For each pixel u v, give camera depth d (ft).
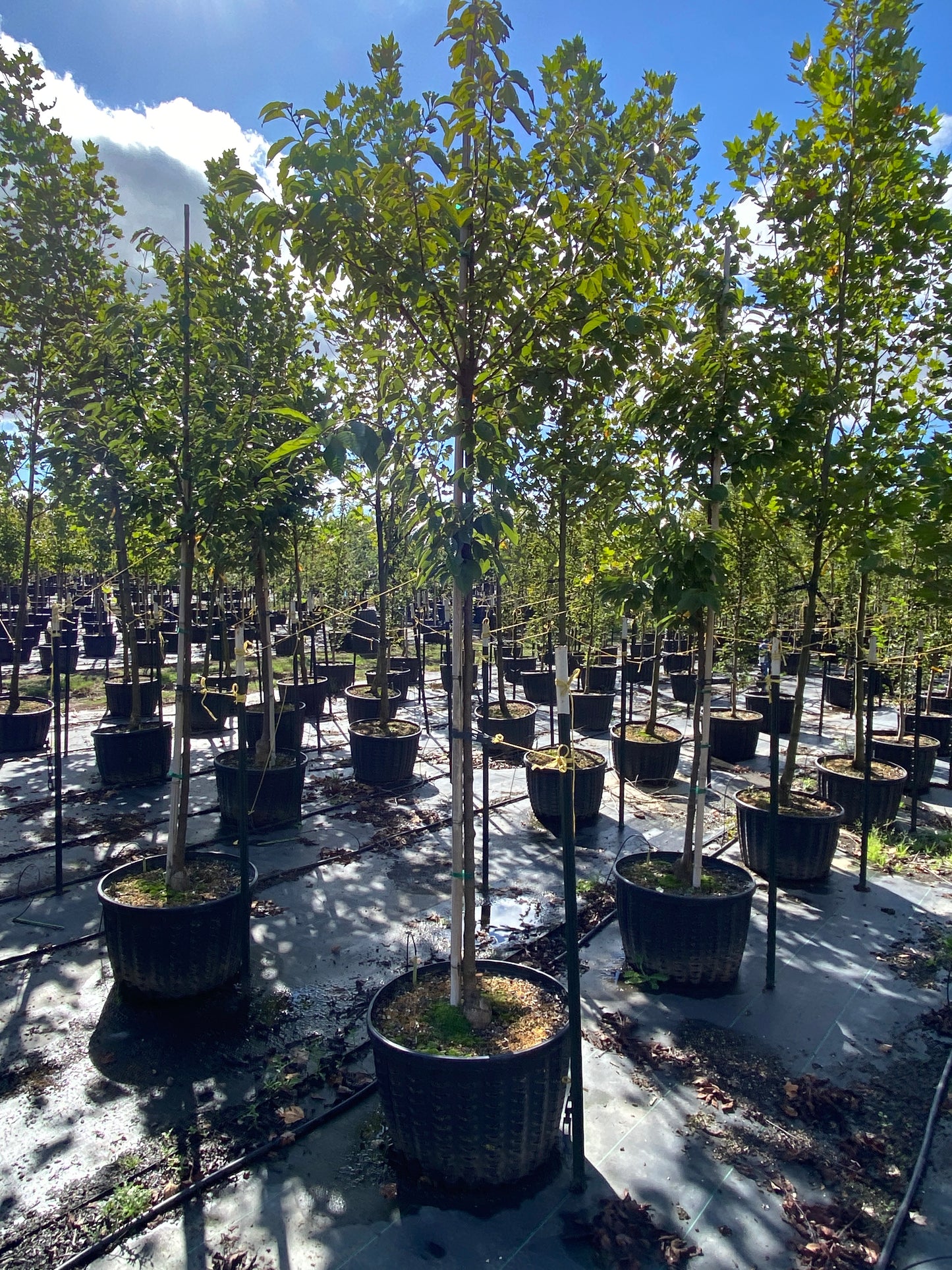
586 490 16.15
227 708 32.60
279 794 21.15
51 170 26.02
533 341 9.43
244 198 8.89
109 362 13.17
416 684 47.85
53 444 16.35
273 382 15.94
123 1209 8.45
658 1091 10.71
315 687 35.83
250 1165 9.20
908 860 20.16
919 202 16.44
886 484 16.12
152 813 22.18
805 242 17.02
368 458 8.39
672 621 14.37
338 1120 10.05
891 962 14.64
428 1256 7.95
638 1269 7.80
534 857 19.86
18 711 29.37
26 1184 8.83
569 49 8.71
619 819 22.50
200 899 12.74
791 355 12.57
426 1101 8.52
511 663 47.80
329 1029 12.03
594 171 8.50
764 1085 10.93
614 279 8.93
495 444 8.71
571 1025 8.65
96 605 66.49
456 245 8.74
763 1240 8.24
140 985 12.46
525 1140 8.70
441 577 9.04
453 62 8.77
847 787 22.45
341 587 47.91
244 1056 11.29
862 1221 8.56
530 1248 8.06
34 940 14.67
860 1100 10.63
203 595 39.78
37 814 21.97
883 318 18.26
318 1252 8.00
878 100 15.64
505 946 14.87
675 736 27.96
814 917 16.61
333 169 8.22
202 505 13.34
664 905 13.12
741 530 22.27
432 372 10.41
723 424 12.60
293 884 17.62
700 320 15.26
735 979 13.84
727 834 21.67
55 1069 10.92
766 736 38.29
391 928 15.55
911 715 31.89
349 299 12.51
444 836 21.11
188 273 13.29
